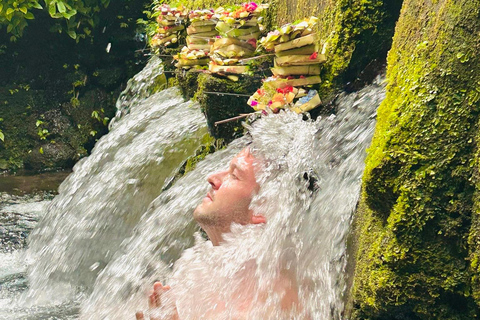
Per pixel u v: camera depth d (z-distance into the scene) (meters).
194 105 5.96
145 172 5.60
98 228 5.50
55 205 6.20
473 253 2.18
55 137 9.25
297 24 3.86
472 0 2.29
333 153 3.38
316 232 2.88
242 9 4.57
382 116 2.59
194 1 6.67
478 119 2.24
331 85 3.89
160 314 2.47
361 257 2.53
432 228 2.28
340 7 3.84
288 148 2.59
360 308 2.51
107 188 5.74
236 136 4.59
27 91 9.34
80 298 4.78
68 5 8.91
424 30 2.53
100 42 9.57
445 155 2.27
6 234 6.04
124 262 4.48
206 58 5.62
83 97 9.45
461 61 2.28
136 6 9.64
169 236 4.37
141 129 6.32
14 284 4.98
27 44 9.34
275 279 2.44
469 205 2.22
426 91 2.36
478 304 2.17
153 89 7.72
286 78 3.94
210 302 2.50
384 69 3.75
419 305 2.31
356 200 2.83
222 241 2.58
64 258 5.36
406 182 2.32
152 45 7.25
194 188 4.46
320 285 2.59
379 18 3.79
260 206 2.53
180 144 5.57
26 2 8.66
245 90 4.48
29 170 9.05
